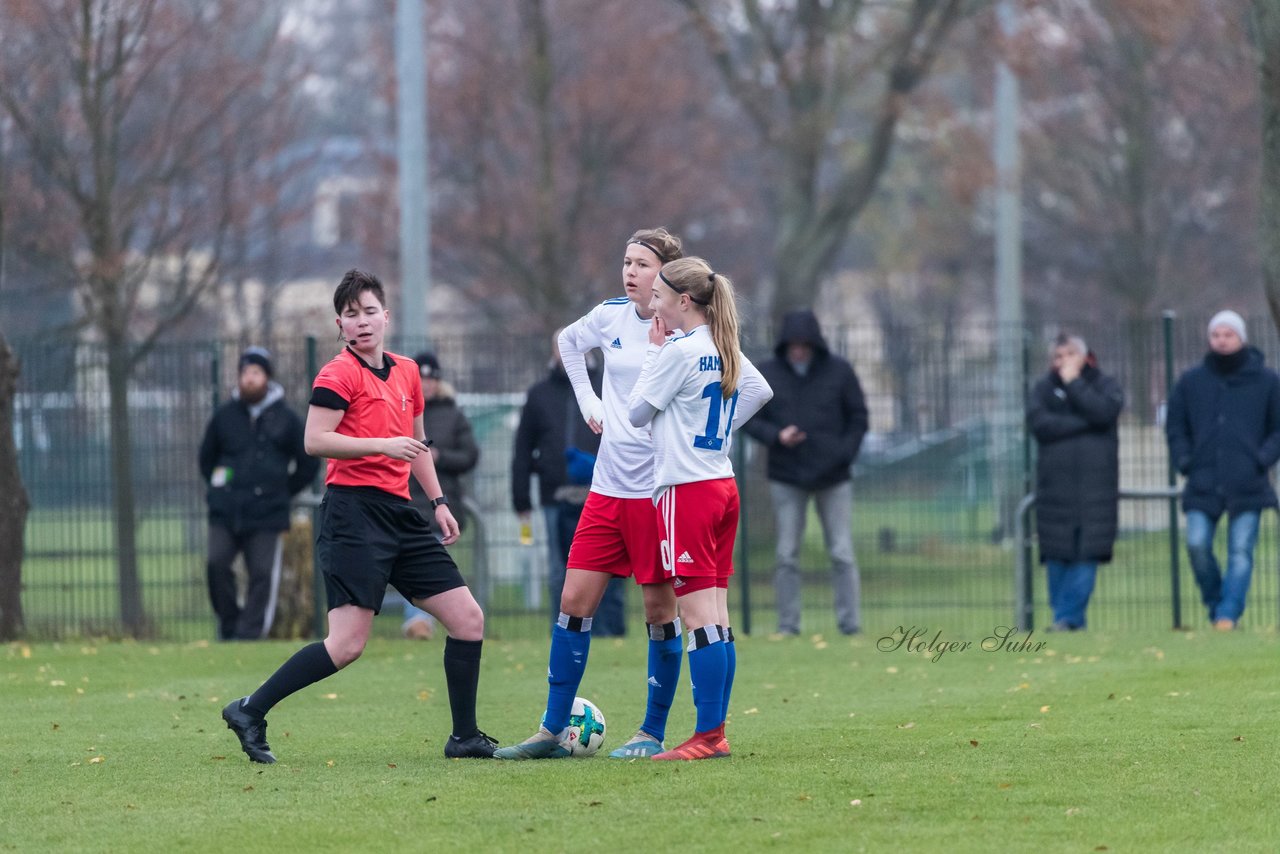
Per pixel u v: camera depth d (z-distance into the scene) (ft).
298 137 349.00
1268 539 179.73
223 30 241.35
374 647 146.00
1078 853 59.47
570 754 82.69
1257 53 149.59
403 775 76.33
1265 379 147.13
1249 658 118.62
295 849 61.72
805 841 61.57
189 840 63.46
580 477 140.97
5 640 156.46
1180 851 59.67
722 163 446.60
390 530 80.94
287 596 163.73
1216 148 371.56
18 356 163.12
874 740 85.66
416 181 211.82
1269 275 150.92
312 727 94.68
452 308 485.15
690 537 78.48
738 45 368.89
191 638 164.96
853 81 288.10
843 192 292.81
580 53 366.22
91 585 168.76
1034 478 162.61
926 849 60.13
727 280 80.48
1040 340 183.01
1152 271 407.03
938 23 273.33
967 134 292.40
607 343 83.41
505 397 182.19
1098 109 395.96
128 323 229.45
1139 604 172.76
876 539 189.57
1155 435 168.76
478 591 169.07
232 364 170.50
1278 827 63.31
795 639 146.10
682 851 60.23
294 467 155.43
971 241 532.73
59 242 224.33
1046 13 291.17
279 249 361.10
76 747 87.15
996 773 74.49
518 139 361.30
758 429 150.51
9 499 157.38
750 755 80.79
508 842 62.03
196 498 168.55
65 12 200.75
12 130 219.41
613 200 399.44
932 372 182.80
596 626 155.63
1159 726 87.71
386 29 392.88
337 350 171.83
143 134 237.86
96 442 168.86
